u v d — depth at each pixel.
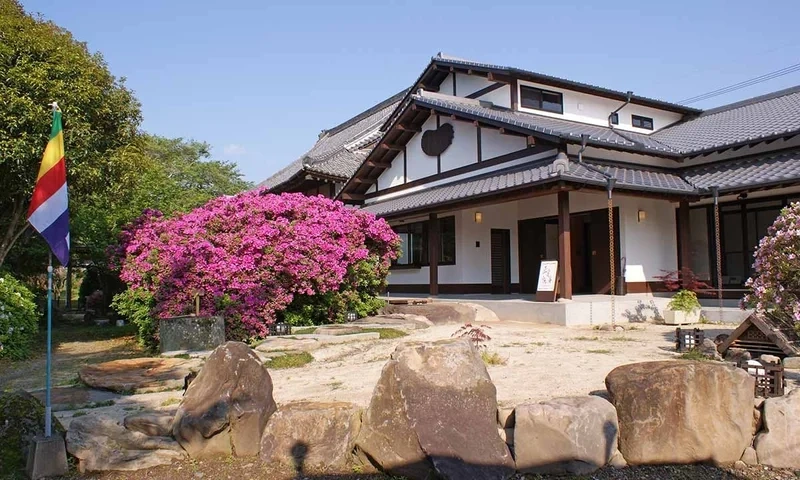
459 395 4.11
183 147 31.36
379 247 12.34
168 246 9.88
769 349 6.48
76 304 26.05
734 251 13.09
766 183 10.85
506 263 16.02
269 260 9.81
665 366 4.34
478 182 13.67
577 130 13.73
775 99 16.75
